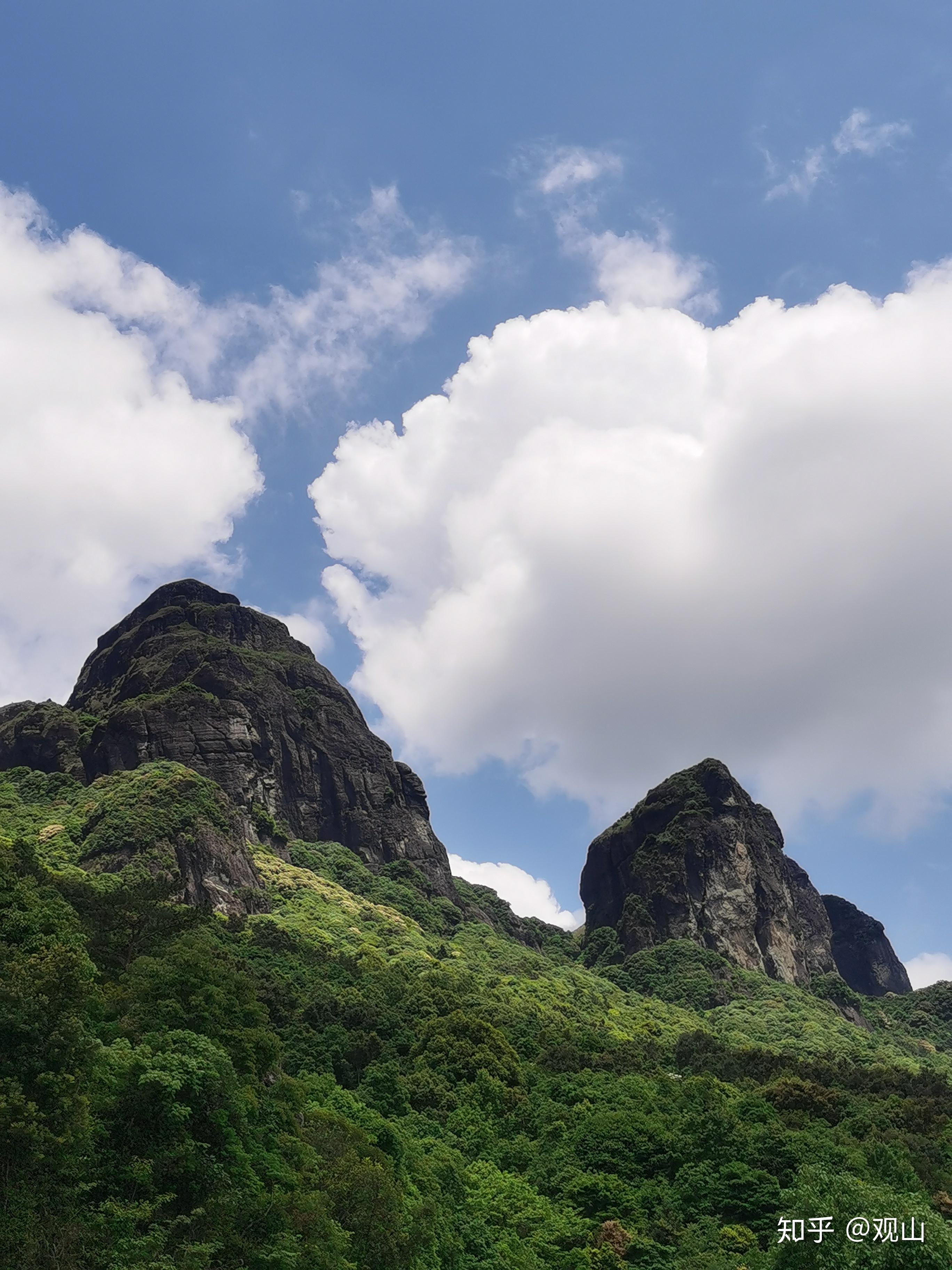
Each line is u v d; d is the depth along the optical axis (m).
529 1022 147.12
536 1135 110.69
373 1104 103.50
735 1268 84.06
